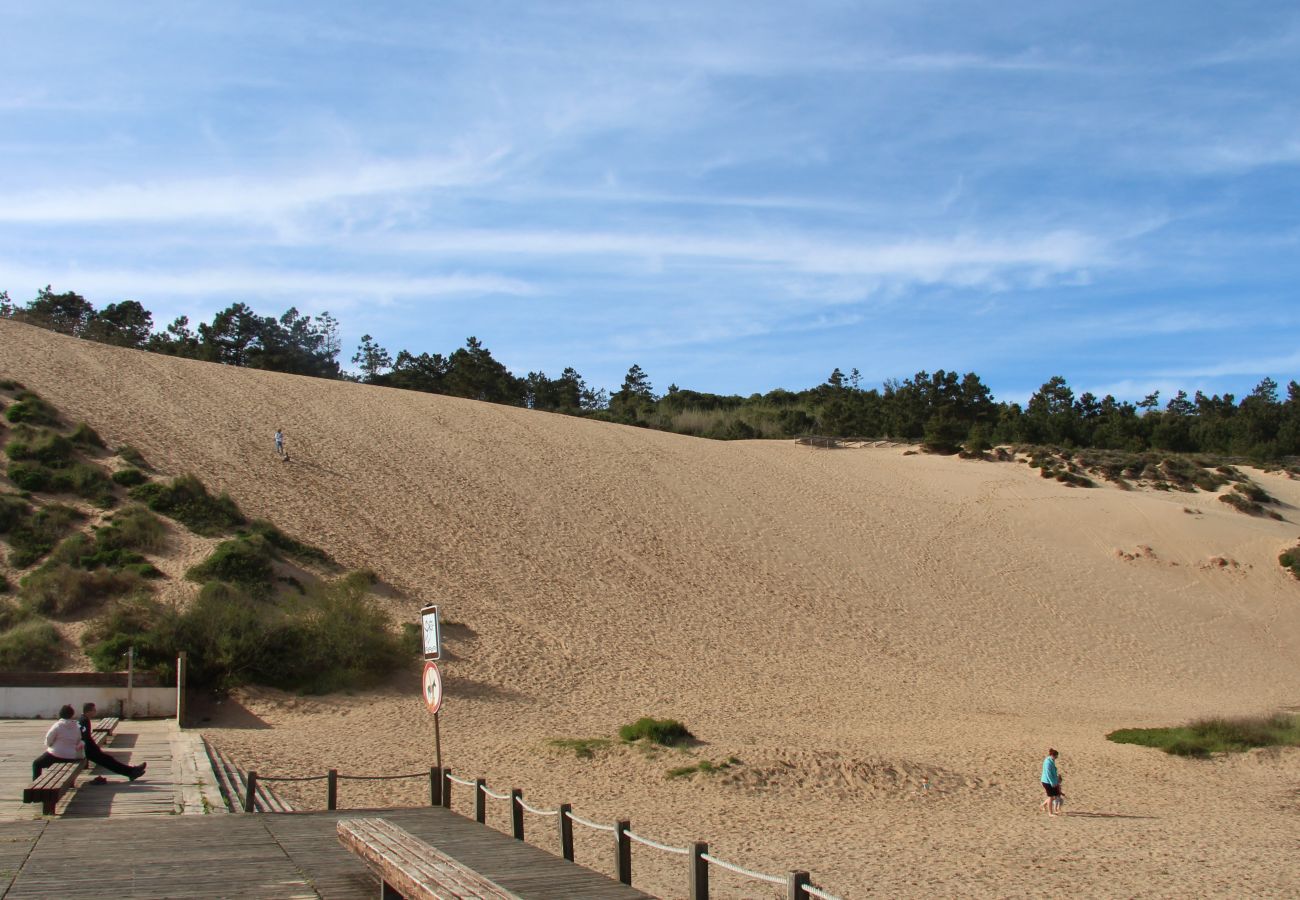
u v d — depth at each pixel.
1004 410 116.31
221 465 44.81
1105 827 18.05
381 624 30.78
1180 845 16.59
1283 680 40.38
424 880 6.99
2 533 32.75
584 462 59.88
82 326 103.31
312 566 36.19
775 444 78.75
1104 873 14.51
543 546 44.94
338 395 66.44
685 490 57.78
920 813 18.81
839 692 32.81
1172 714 32.62
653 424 103.50
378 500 46.12
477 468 54.56
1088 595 49.12
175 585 31.09
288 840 10.43
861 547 52.69
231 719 24.70
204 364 67.31
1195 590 51.19
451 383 108.12
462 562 40.97
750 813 18.03
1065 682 37.22
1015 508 62.00
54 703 23.09
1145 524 59.28
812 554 50.56
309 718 25.50
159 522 35.47
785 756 21.98
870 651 38.75
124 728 21.81
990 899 12.96
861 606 44.28
